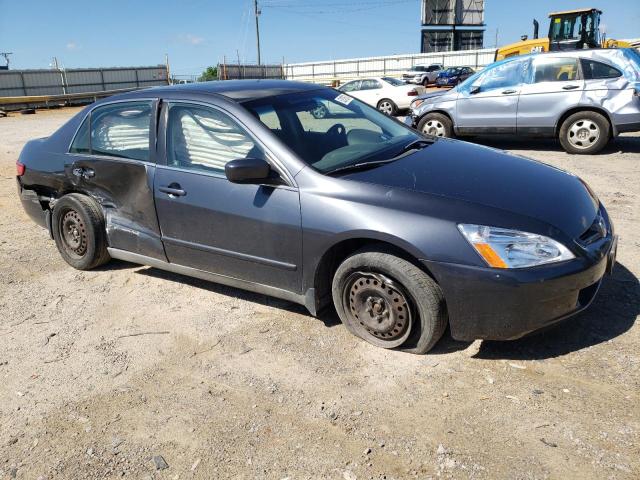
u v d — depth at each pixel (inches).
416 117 430.0
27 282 191.0
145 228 170.1
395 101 725.3
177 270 168.4
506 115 383.2
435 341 127.8
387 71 1916.8
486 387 118.0
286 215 136.8
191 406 119.8
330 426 110.3
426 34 2132.1
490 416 109.3
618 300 149.6
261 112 150.6
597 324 138.4
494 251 116.0
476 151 162.1
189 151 156.7
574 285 118.3
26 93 1374.3
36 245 230.5
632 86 338.6
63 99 1253.7
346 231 128.2
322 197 132.3
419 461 99.6
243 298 168.7
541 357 126.8
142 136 167.2
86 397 125.8
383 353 133.5
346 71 1994.3
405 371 125.8
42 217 205.9
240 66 1936.5
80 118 188.1
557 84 361.1
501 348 131.1
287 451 104.6
